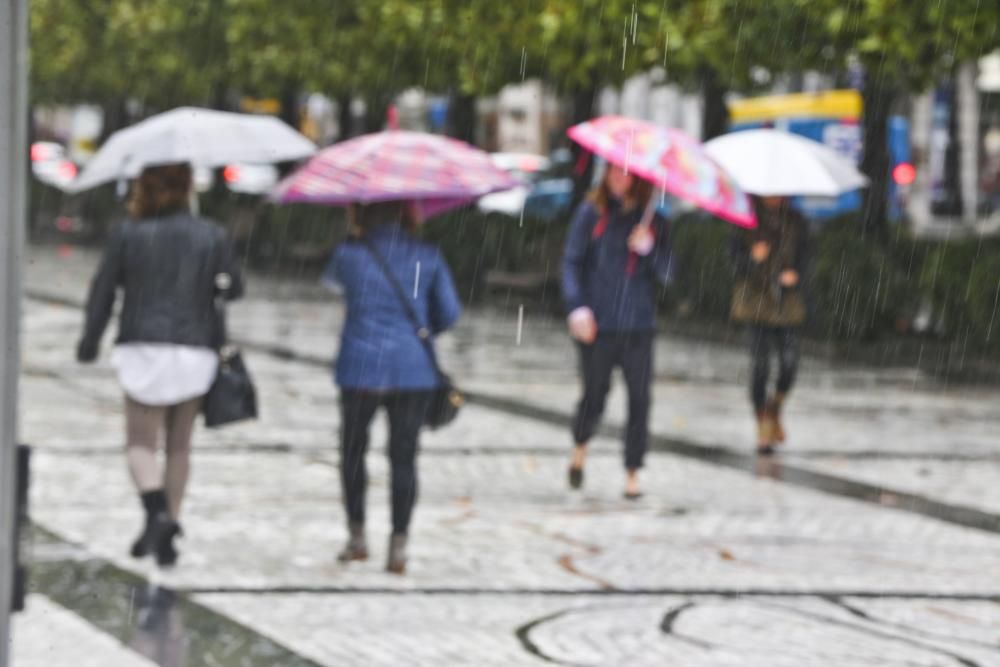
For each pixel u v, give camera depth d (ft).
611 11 96.17
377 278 41.39
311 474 55.67
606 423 71.10
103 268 40.68
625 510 51.26
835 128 161.89
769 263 63.36
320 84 139.23
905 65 85.92
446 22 112.47
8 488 13.00
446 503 51.60
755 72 119.44
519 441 64.69
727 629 37.19
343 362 41.75
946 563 44.70
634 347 52.90
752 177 65.31
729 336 111.96
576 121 130.21
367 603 38.70
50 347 93.50
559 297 131.64
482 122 260.42
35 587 38.96
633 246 52.39
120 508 48.88
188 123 43.88
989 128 175.63
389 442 42.19
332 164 42.47
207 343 41.24
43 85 199.93
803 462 61.67
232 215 174.29
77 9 181.88
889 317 102.27
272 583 40.34
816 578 42.50
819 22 84.84
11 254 12.90
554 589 40.65
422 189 41.47
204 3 161.79
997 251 98.43
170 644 34.37
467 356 97.81
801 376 92.63
